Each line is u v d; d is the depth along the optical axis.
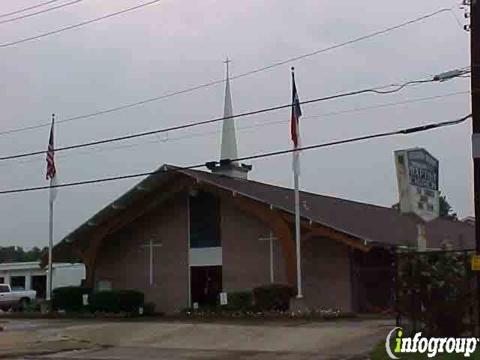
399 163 21.20
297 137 32.25
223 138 44.25
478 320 17.62
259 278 36.47
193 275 38.66
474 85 17.27
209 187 36.91
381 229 37.03
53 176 38.97
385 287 34.00
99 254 41.53
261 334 25.33
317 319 30.64
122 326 29.78
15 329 30.78
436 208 22.31
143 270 40.19
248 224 37.12
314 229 33.47
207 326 28.19
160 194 38.88
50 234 40.16
